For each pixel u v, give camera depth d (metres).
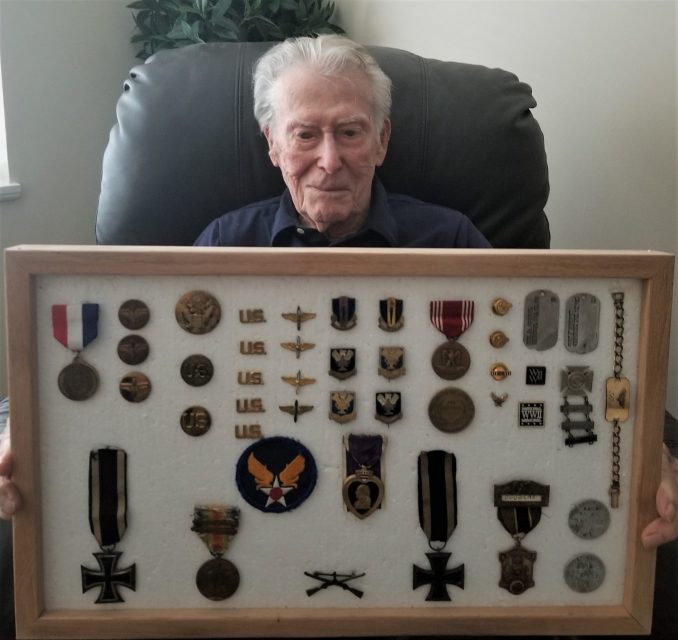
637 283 0.72
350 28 1.79
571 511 0.75
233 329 0.72
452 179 1.12
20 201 1.65
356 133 0.95
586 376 0.73
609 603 0.76
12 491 0.71
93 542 0.73
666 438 0.99
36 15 1.65
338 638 0.76
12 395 0.70
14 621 0.76
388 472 0.74
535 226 1.15
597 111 1.35
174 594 0.75
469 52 1.54
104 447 0.73
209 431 0.73
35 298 0.70
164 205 1.10
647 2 1.26
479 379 0.73
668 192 1.27
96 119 1.84
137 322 0.71
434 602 0.75
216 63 1.12
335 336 0.72
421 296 0.72
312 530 0.74
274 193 1.11
